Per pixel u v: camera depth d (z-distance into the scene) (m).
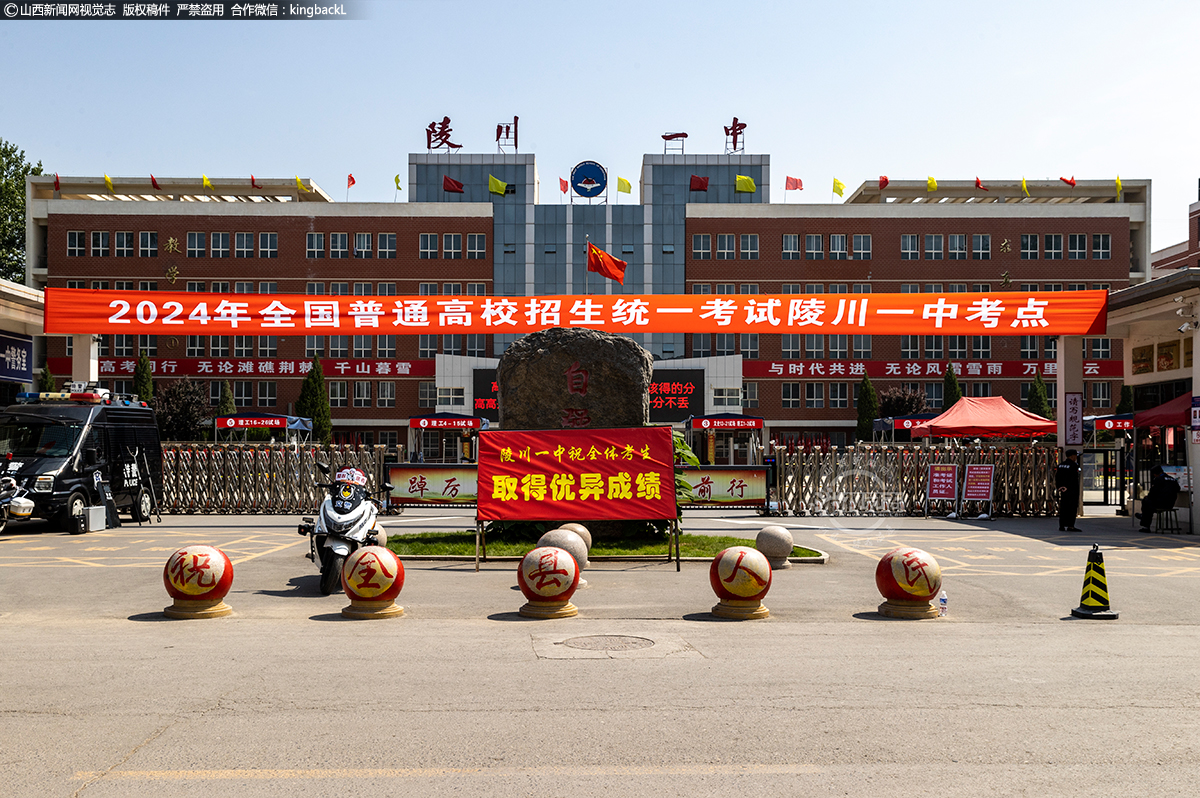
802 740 5.18
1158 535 19.27
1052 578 12.57
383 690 6.30
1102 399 62.84
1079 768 4.74
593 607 10.03
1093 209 63.75
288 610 9.90
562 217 67.31
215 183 66.69
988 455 24.22
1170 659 7.43
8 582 11.90
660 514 13.11
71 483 18.34
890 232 64.38
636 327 18.72
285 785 4.47
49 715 5.65
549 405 16.06
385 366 63.19
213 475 24.33
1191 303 19.70
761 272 64.88
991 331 19.30
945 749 5.04
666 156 68.44
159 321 18.81
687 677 6.71
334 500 11.26
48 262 62.19
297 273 63.72
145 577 12.34
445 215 64.94
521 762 4.80
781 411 63.31
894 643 8.07
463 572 12.80
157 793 4.36
